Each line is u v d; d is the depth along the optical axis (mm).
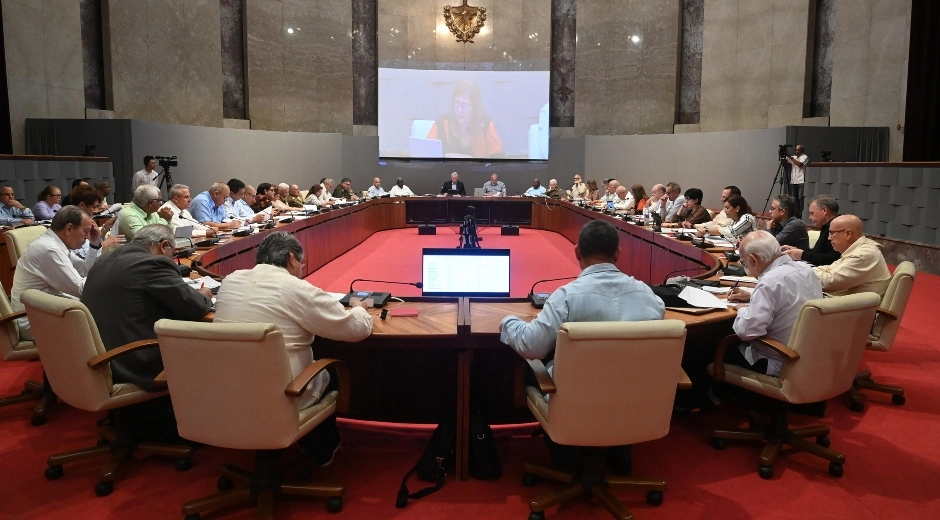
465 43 15391
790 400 2705
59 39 10023
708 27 13531
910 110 9945
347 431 3236
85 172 8664
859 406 3484
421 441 3135
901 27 10336
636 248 7195
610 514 2494
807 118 12086
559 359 2227
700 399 3463
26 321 3340
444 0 15281
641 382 2248
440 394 3176
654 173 13844
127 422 2805
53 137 9602
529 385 2707
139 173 8922
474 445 2762
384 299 3131
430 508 2539
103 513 2482
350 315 2535
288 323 2471
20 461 2885
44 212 7164
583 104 15062
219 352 2180
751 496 2629
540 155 15258
